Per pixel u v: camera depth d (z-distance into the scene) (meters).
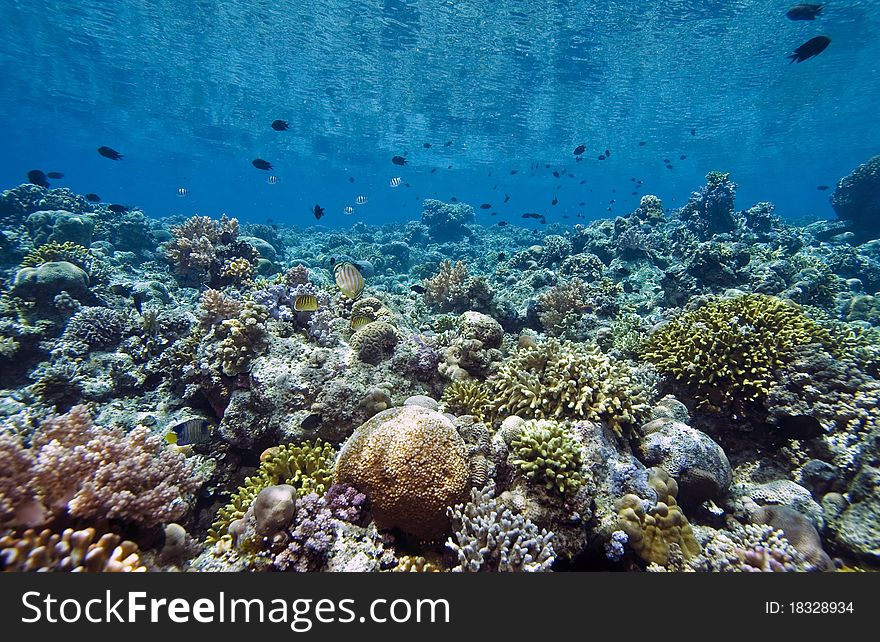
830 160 59.78
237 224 12.57
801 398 5.30
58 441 4.04
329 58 29.94
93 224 13.80
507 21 24.80
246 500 4.76
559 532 3.83
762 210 17.31
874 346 6.96
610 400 4.99
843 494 4.59
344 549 3.64
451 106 36.97
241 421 6.10
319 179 87.19
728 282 11.41
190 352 7.60
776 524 4.21
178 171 87.69
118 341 8.41
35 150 78.31
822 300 11.01
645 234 15.41
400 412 4.33
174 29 27.02
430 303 12.72
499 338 7.79
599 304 11.19
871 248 15.82
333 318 8.14
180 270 11.88
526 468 4.07
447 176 74.56
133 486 3.73
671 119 38.56
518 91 33.38
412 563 3.71
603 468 4.49
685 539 4.02
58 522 3.28
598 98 33.97
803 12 7.57
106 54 30.39
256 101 38.16
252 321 6.68
